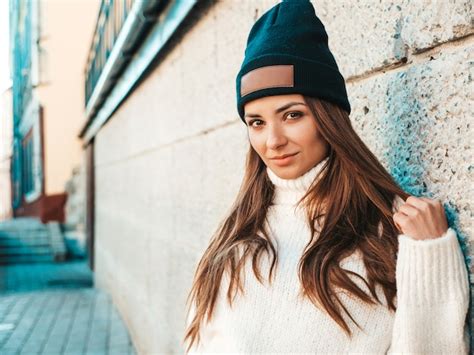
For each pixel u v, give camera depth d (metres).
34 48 13.76
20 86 11.36
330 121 1.02
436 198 1.08
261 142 1.06
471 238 1.00
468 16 0.99
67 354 4.72
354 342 1.01
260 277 1.09
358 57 1.35
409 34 1.15
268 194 1.20
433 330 0.96
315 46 1.03
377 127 1.28
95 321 5.84
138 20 3.35
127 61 4.45
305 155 1.05
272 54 1.00
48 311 6.46
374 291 0.98
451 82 1.04
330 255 1.01
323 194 1.08
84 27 14.31
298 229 1.13
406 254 0.95
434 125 1.09
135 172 4.74
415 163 1.14
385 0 1.23
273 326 1.06
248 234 1.17
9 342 5.18
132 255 4.91
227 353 1.14
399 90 1.20
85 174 11.27
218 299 1.17
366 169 1.03
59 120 14.74
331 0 1.48
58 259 11.88
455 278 0.94
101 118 7.21
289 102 1.01
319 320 1.02
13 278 9.63
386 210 1.03
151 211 3.94
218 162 2.37
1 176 19.42
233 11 2.16
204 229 2.55
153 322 3.82
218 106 2.35
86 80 8.91
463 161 1.01
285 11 1.04
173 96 3.17
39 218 14.85
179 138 3.05
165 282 3.41
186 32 2.85
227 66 2.24
